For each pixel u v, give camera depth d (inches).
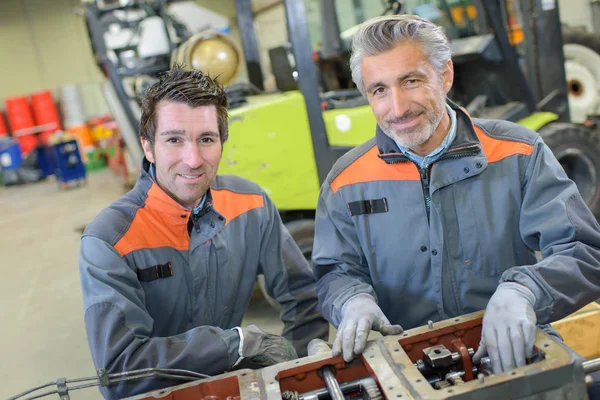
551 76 125.5
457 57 114.5
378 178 49.9
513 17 142.7
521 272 41.8
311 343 46.9
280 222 59.7
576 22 226.8
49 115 373.7
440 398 32.3
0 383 108.0
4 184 355.6
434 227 47.9
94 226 49.1
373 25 43.6
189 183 47.6
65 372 109.4
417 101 43.4
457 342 39.6
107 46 121.5
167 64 124.6
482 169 46.9
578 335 69.7
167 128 45.6
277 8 185.9
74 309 139.8
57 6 384.5
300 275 59.0
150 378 41.9
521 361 36.0
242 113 103.0
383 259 50.9
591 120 177.8
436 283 49.1
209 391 38.6
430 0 116.5
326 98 113.5
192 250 51.6
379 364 37.1
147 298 50.3
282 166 107.0
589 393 40.4
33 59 387.9
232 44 103.6
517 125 49.2
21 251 198.7
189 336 44.5
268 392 36.4
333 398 36.3
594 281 43.1
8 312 143.6
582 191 122.5
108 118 368.2
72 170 313.7
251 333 45.4
